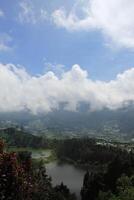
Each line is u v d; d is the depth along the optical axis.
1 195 19.17
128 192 72.94
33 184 23.98
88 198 122.19
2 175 19.27
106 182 121.50
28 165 24.45
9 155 19.97
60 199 91.81
